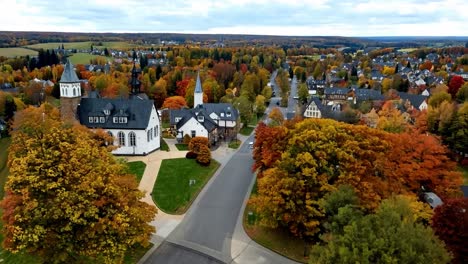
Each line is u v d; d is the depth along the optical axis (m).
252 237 44.91
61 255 32.28
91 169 35.00
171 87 164.00
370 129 48.91
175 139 92.00
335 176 42.78
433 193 53.69
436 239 27.30
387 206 29.88
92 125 75.94
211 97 150.12
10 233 32.03
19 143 46.31
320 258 28.75
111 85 144.38
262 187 43.47
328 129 45.12
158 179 63.38
